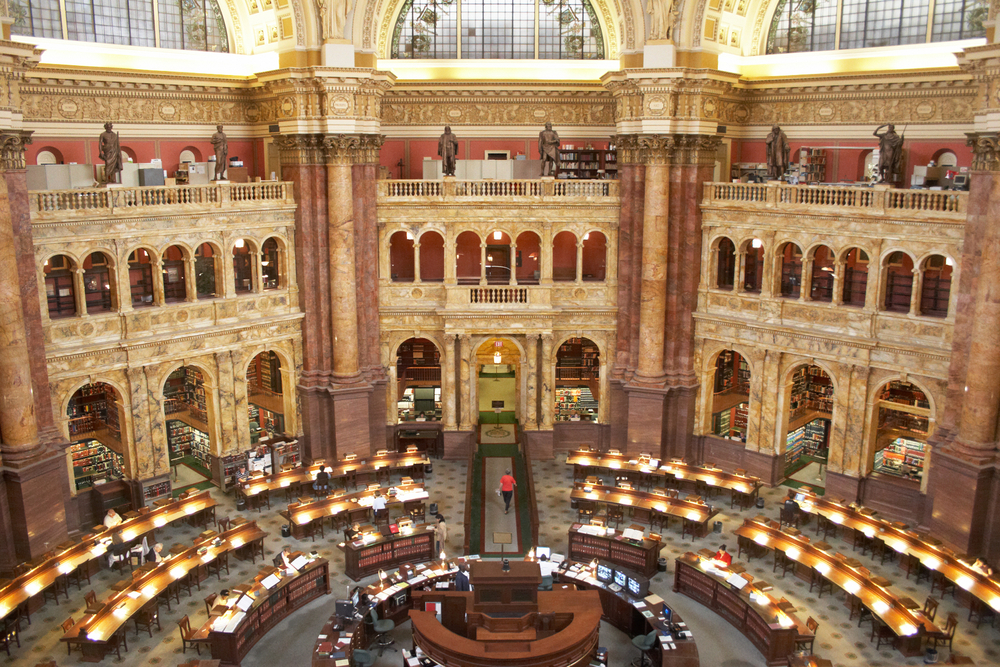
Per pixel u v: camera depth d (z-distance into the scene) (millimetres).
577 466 36500
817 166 35562
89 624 23641
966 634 25234
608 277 37531
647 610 24734
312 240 35625
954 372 28500
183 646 24266
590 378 40938
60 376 29359
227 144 35781
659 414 36625
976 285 27516
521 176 37875
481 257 37594
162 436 32688
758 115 37281
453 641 22359
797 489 35062
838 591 27656
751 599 25094
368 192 36031
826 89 34562
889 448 33750
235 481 34812
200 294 35031
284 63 34438
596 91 38438
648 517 32312
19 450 27125
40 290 28578
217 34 36062
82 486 32594
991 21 25844
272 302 35406
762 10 36688
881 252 30703
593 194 36812
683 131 34562
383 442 38406
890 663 23875
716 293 35844
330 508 31406
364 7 34094
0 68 25281
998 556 27328
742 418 38156
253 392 40500
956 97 31562
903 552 27938
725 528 31984
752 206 33812
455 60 38969
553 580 27234
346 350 36344
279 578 25797
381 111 38562
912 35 33406
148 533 29828
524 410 38812
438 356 42094
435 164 37562
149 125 33969
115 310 31016
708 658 24406
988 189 26703
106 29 32750
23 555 27500
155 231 31312
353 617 24406
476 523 32719
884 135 30406
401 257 40344
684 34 34062
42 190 27891
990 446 27359
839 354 32281
